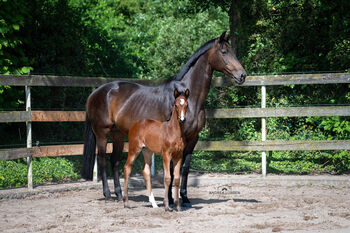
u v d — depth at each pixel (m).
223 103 11.14
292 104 10.67
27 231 5.02
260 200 6.97
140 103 6.97
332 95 10.61
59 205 6.70
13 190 7.55
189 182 8.69
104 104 7.34
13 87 10.24
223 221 5.41
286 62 11.08
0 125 10.80
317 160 9.91
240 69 6.75
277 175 9.07
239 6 11.44
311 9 10.75
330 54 10.35
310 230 4.93
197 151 10.95
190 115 6.54
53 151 8.01
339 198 7.02
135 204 6.78
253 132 10.80
